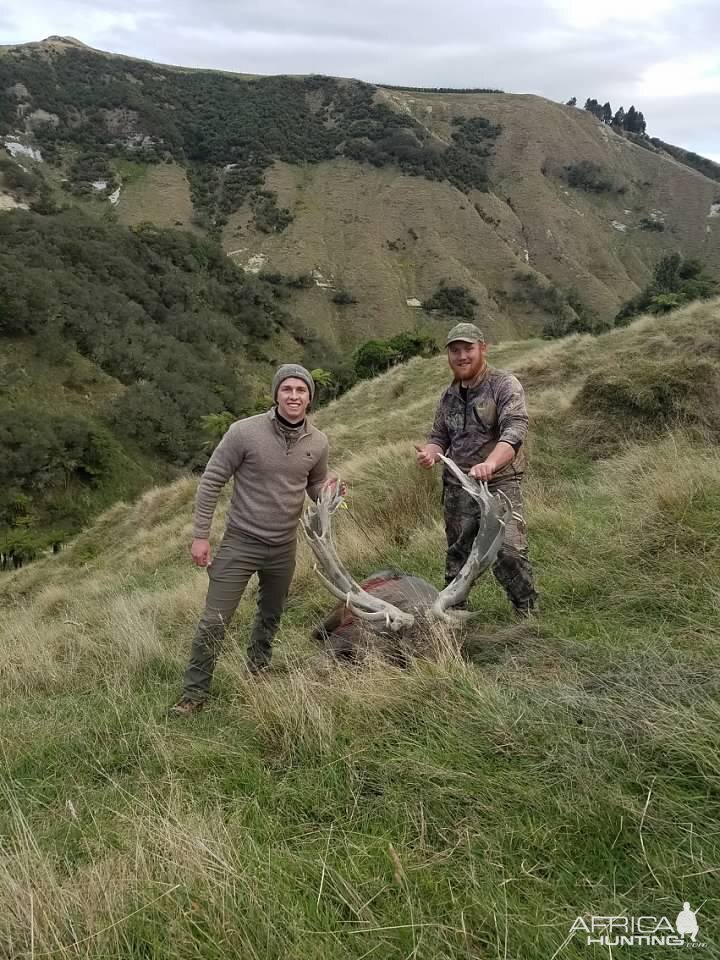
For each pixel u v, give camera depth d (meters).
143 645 4.84
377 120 137.62
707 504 4.51
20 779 3.17
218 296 78.31
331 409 24.75
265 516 3.68
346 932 1.91
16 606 14.05
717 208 131.50
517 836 2.22
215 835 2.32
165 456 56.53
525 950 1.81
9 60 136.00
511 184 128.50
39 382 54.69
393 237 107.75
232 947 1.86
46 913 2.01
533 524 5.55
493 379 3.92
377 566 5.98
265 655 4.07
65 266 66.50
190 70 163.62
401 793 2.52
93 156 121.81
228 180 123.06
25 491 47.78
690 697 2.71
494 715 2.79
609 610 3.84
